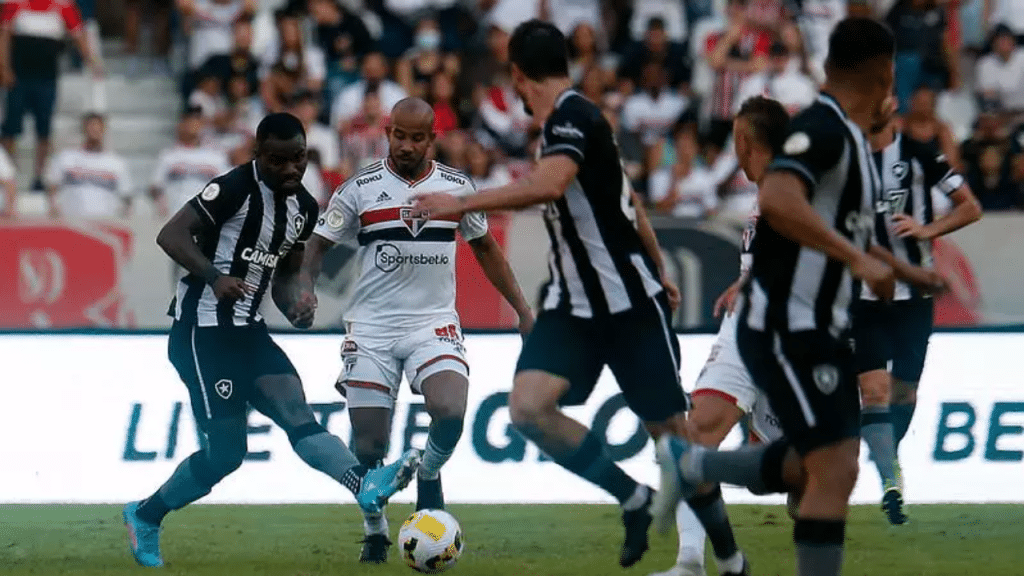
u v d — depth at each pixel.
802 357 17.25
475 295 45.84
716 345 22.23
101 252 47.16
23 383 33.09
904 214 27.33
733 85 52.34
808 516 17.23
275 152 22.61
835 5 55.19
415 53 53.50
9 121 53.62
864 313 27.20
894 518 26.81
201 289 23.22
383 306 24.25
